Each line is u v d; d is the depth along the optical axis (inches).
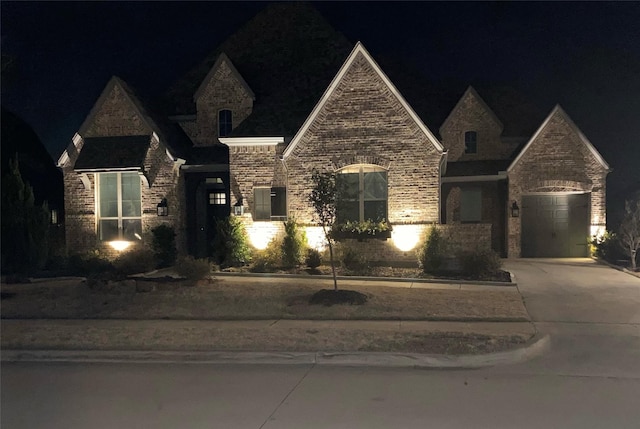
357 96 738.2
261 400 289.6
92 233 837.8
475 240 709.9
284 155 753.0
